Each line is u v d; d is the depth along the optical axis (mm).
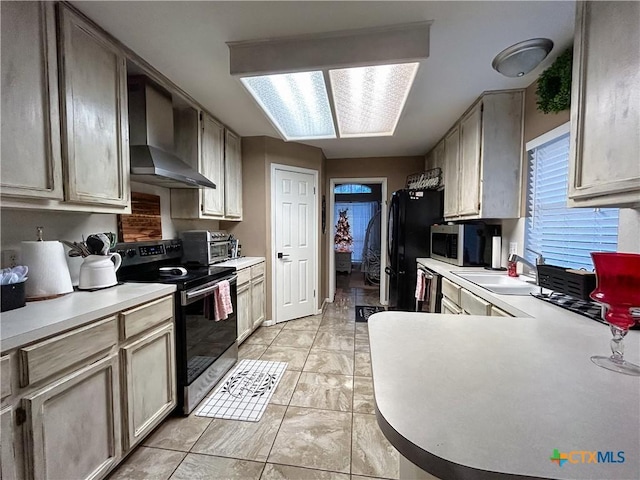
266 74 1811
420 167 4547
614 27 1017
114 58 1725
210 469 1499
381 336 1059
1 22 1165
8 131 1188
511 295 1752
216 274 2285
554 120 2006
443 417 601
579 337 1058
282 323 3781
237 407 2016
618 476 465
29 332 1023
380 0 1446
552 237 2125
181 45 1810
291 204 3865
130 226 2266
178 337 1889
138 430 1544
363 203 8023
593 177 1121
